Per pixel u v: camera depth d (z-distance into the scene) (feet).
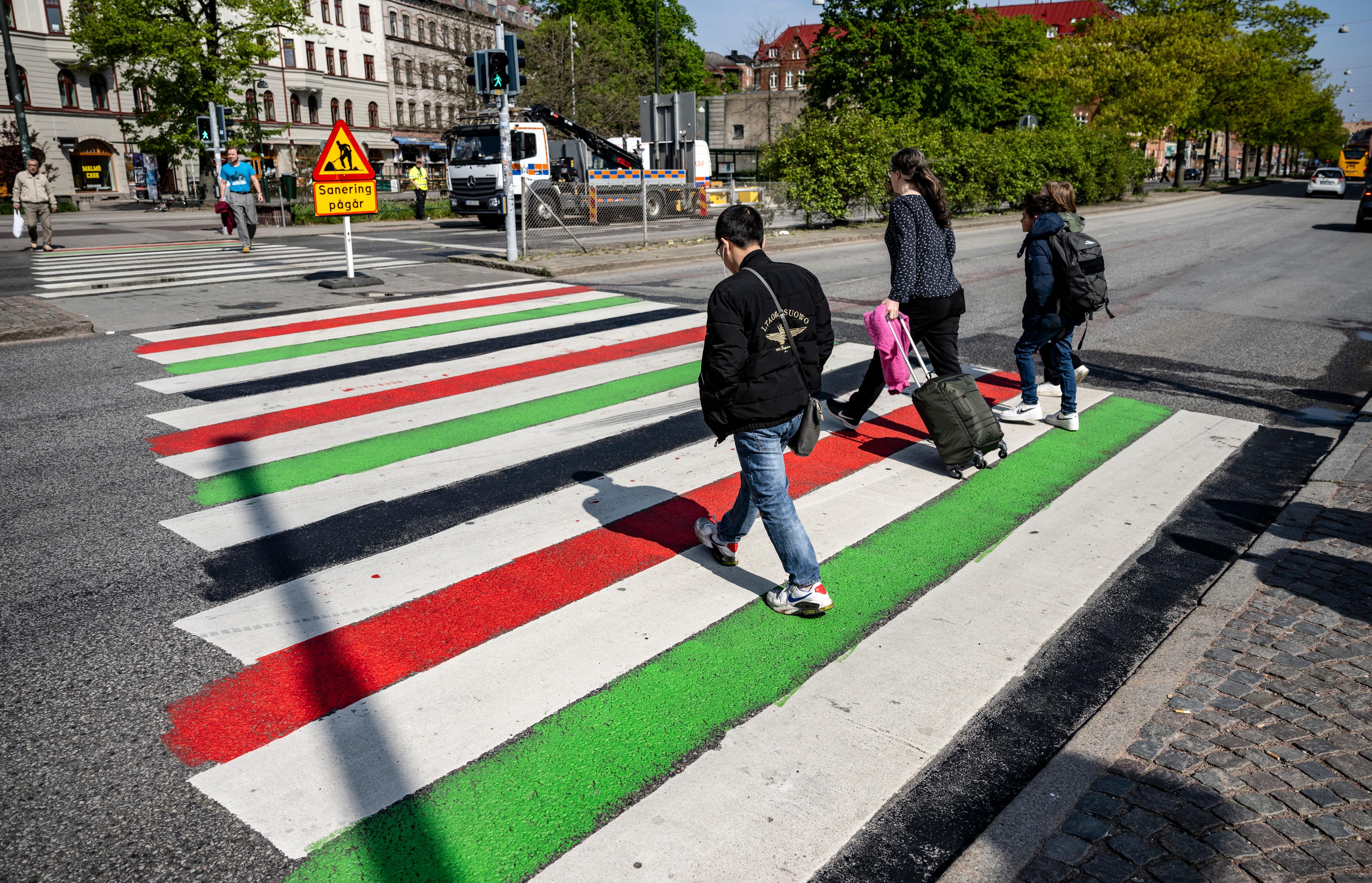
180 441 19.19
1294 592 13.08
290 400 22.39
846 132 74.38
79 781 8.91
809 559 12.01
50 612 12.16
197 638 11.56
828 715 10.20
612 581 13.33
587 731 9.80
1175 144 342.23
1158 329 34.24
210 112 85.25
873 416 22.35
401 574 13.44
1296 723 9.91
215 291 39.01
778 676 10.94
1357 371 27.58
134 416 20.86
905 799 8.92
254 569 13.51
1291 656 11.32
